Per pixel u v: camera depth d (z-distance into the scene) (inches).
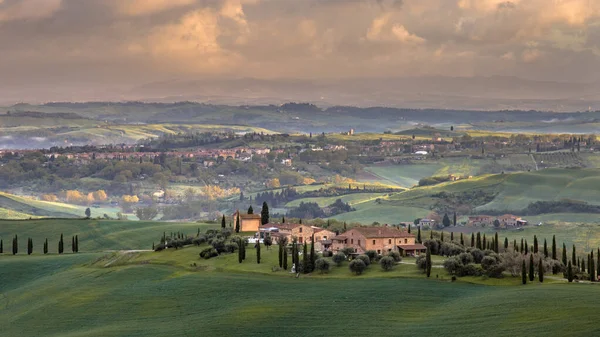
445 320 7317.9
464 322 7175.2
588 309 7037.4
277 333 7485.2
